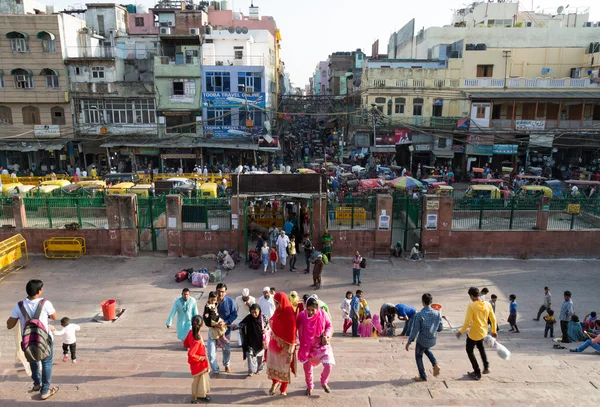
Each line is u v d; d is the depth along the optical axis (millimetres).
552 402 6688
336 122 59062
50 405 6887
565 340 13125
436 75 41875
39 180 35062
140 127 41312
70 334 10062
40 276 19359
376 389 7500
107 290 18047
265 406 6793
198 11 45938
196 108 41219
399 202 22953
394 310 14133
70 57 40656
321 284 18531
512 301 14555
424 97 42000
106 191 26578
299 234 22266
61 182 30328
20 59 39688
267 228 23625
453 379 7988
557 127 41219
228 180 34531
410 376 8156
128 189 26547
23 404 6938
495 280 19109
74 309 16391
